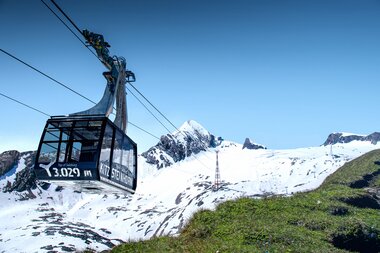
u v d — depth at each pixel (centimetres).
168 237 2611
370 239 2630
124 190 2720
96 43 2509
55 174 2295
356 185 7738
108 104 2633
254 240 2384
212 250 2144
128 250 2298
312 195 3788
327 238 2572
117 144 2556
